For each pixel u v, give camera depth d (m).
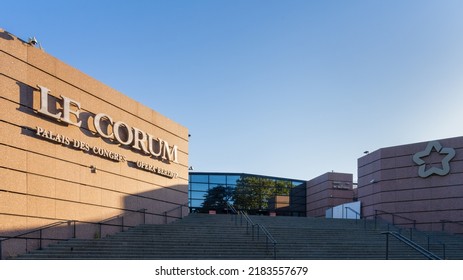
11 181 14.17
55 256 14.02
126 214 19.31
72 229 16.36
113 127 18.98
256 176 38.66
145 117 21.41
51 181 15.69
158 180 21.97
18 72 14.88
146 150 20.97
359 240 19.48
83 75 17.72
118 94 19.62
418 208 26.19
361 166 30.64
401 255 17.38
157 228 19.05
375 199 28.39
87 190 17.30
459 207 24.66
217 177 37.59
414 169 26.78
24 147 14.78
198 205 36.56
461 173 24.95
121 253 14.91
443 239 22.16
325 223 25.09
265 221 24.22
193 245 16.44
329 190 35.81
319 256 16.42
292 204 39.28
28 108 15.12
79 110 17.30
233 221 23.22
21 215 14.38
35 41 15.51
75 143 16.81
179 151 24.14
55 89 16.31
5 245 13.70
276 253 16.23
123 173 19.44
